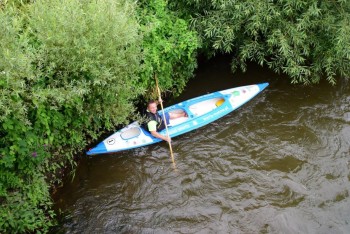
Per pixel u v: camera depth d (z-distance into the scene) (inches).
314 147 256.7
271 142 262.5
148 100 281.9
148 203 227.0
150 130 253.6
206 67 328.5
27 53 177.2
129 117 272.2
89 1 218.2
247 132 271.1
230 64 316.5
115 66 216.5
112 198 229.8
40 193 203.9
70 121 218.5
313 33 273.0
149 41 260.7
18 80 171.9
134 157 254.5
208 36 271.7
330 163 244.7
